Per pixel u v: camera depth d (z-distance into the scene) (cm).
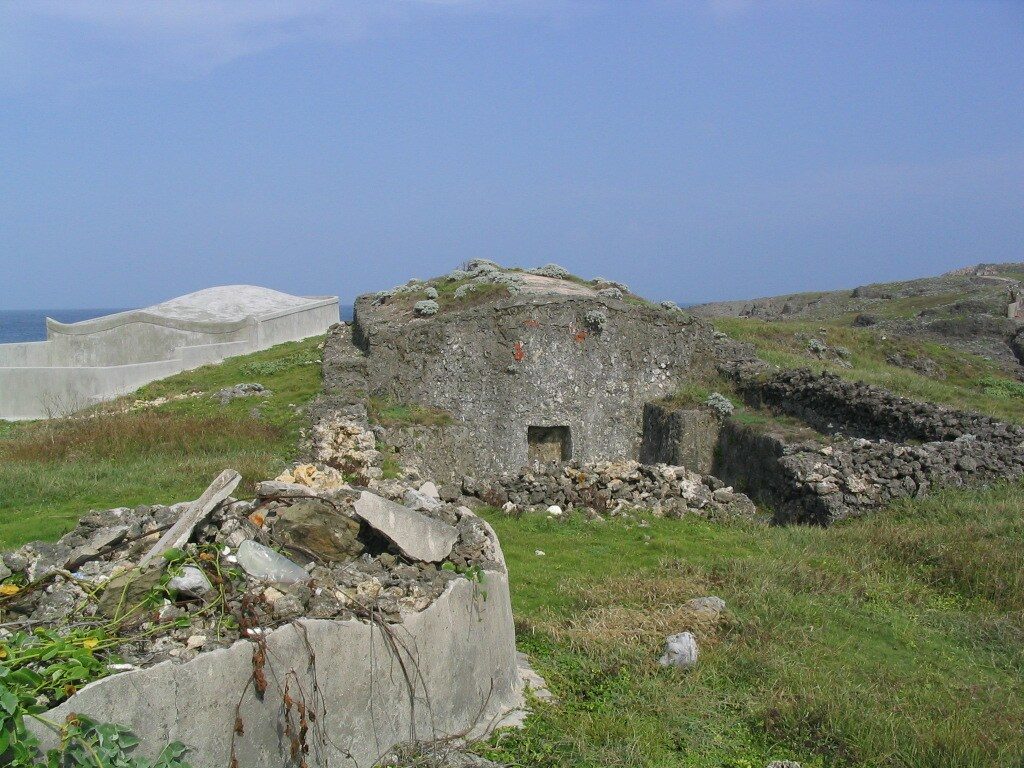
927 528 1102
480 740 534
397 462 1539
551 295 1888
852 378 2062
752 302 6050
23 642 379
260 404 1847
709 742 580
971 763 549
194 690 381
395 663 486
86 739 338
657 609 814
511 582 910
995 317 3662
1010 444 1394
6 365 2498
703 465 1748
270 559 504
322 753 435
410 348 1812
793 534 1157
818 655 736
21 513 1120
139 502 1151
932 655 760
